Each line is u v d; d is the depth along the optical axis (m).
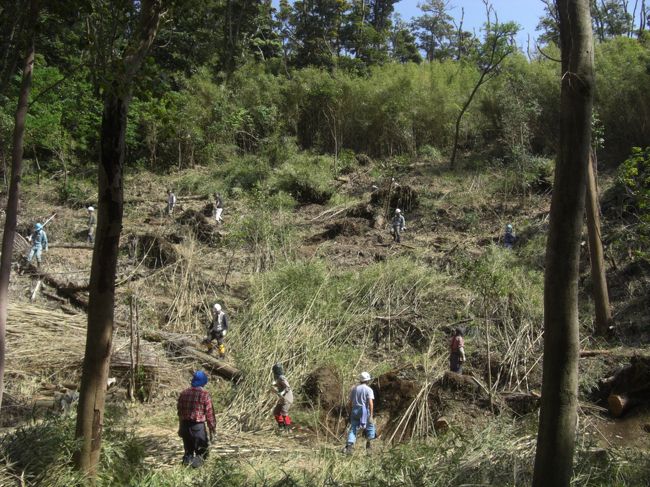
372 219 23.92
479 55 29.80
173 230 21.95
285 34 43.09
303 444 10.39
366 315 15.23
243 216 23.50
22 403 10.88
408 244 21.20
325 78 35.16
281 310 14.77
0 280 7.04
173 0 7.27
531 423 9.01
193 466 7.97
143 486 6.95
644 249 17.20
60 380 12.03
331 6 43.50
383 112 33.44
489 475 7.05
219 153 32.94
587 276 17.27
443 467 7.23
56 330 13.23
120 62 6.75
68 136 28.88
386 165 30.58
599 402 12.16
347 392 12.34
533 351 13.56
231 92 34.75
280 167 30.34
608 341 14.52
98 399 6.81
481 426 10.10
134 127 31.47
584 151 5.14
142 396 12.03
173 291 16.47
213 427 8.31
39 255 17.34
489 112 31.09
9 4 7.23
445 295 15.95
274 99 35.09
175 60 19.70
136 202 27.33
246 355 13.16
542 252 18.67
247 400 11.95
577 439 8.03
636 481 7.08
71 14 7.06
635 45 26.67
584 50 5.17
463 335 13.79
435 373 12.88
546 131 28.05
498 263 16.78
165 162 32.81
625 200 19.30
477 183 26.23
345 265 18.86
